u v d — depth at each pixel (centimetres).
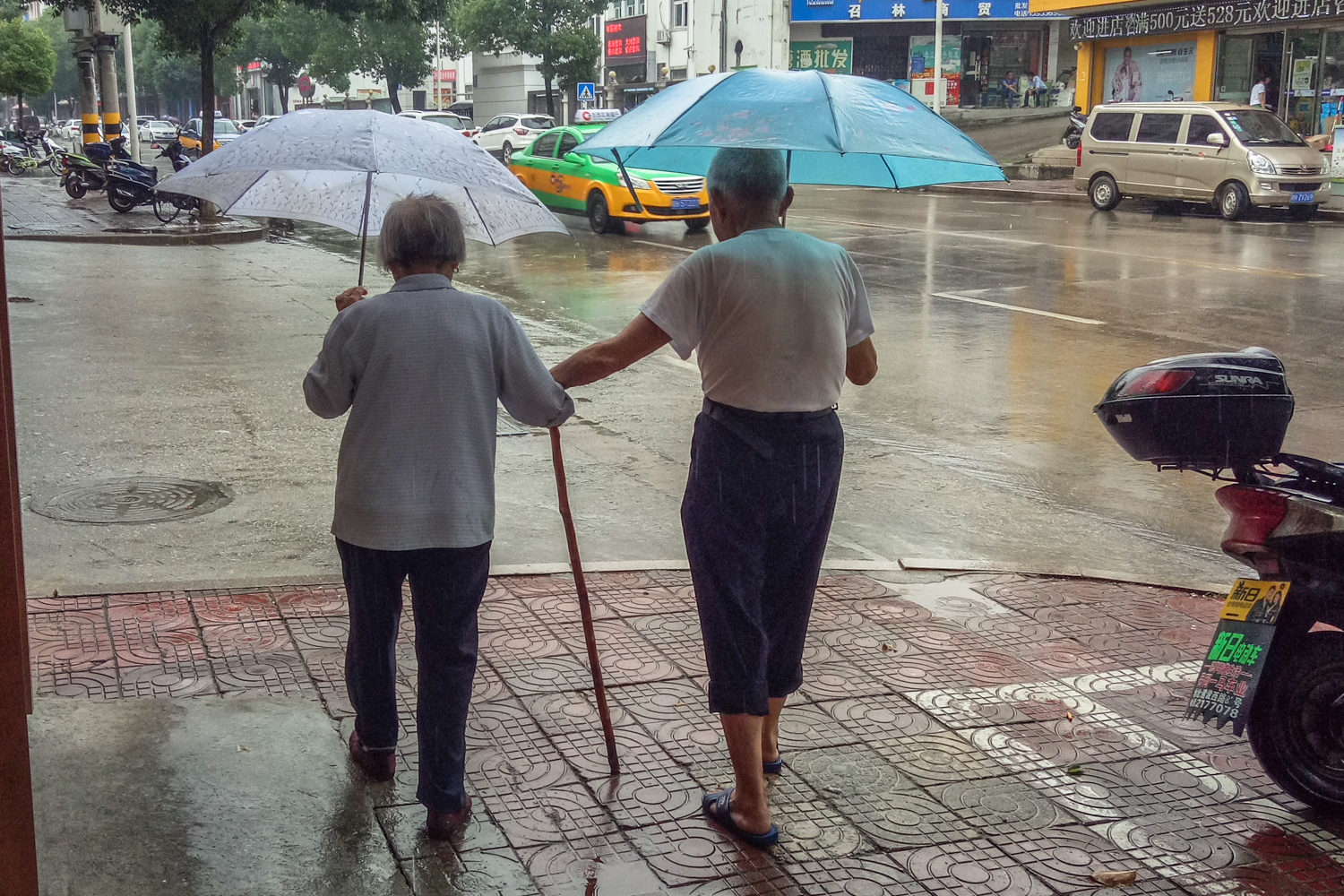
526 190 360
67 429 806
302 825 342
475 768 381
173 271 1625
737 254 327
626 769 384
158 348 1087
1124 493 725
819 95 318
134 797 349
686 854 337
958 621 516
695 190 2039
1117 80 3197
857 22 4362
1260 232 1992
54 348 1073
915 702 437
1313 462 362
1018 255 1716
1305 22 2681
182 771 366
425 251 325
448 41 5853
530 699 430
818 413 335
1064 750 403
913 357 1077
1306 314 1238
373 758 363
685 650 475
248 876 317
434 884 318
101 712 399
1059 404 923
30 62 4406
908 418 885
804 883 325
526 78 6094
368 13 2511
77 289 1423
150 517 635
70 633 473
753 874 329
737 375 328
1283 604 354
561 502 369
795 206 2581
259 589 526
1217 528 667
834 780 380
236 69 7725
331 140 329
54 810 340
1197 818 362
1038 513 686
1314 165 2136
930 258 1697
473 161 347
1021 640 496
